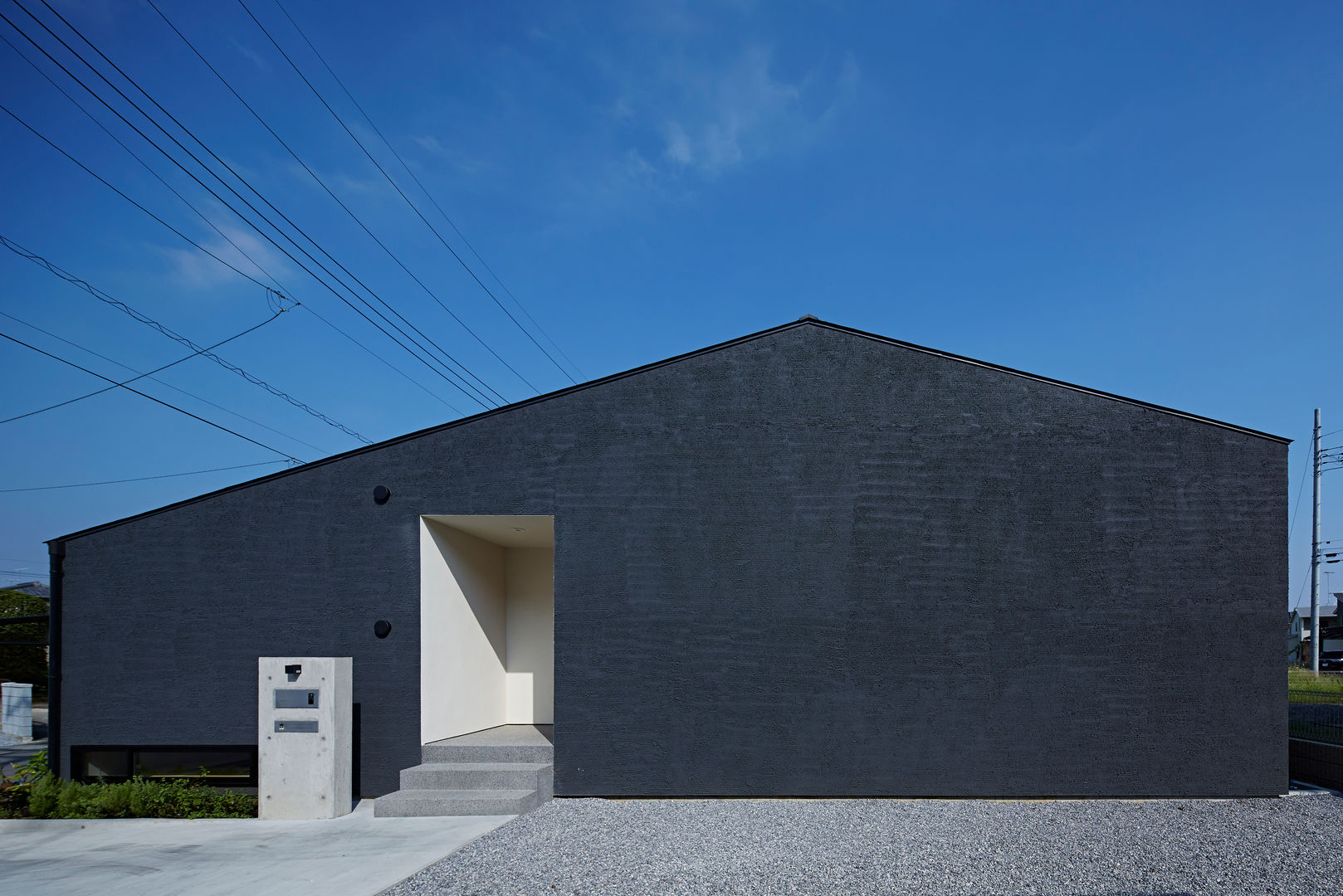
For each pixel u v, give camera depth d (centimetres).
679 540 755
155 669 779
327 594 780
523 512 769
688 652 741
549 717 984
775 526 753
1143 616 732
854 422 762
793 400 767
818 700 731
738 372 773
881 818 656
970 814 669
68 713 780
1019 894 483
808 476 757
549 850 575
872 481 755
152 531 793
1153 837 597
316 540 786
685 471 763
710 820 655
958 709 727
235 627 780
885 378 766
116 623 785
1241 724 722
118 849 615
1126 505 745
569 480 769
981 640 733
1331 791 748
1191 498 744
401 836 628
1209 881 502
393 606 776
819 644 738
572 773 733
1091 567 739
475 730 895
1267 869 524
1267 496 742
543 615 1002
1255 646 729
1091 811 677
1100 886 494
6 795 753
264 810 704
